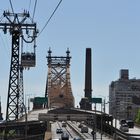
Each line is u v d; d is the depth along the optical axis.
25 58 109.19
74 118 171.12
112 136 171.88
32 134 144.88
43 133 160.38
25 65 109.88
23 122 131.50
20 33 117.62
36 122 153.00
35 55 110.62
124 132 173.62
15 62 120.31
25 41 111.69
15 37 118.88
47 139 159.88
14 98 120.50
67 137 149.50
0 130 114.75
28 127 139.00
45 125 178.88
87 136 182.38
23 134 130.00
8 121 120.12
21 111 138.88
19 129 128.12
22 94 140.25
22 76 139.75
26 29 112.62
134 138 118.50
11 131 120.69
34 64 109.88
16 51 120.50
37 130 151.88
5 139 115.06
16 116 121.00
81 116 173.00
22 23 115.00
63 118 170.88
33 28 111.81
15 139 122.94
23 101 139.75
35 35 110.88
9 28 117.38
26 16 116.12
